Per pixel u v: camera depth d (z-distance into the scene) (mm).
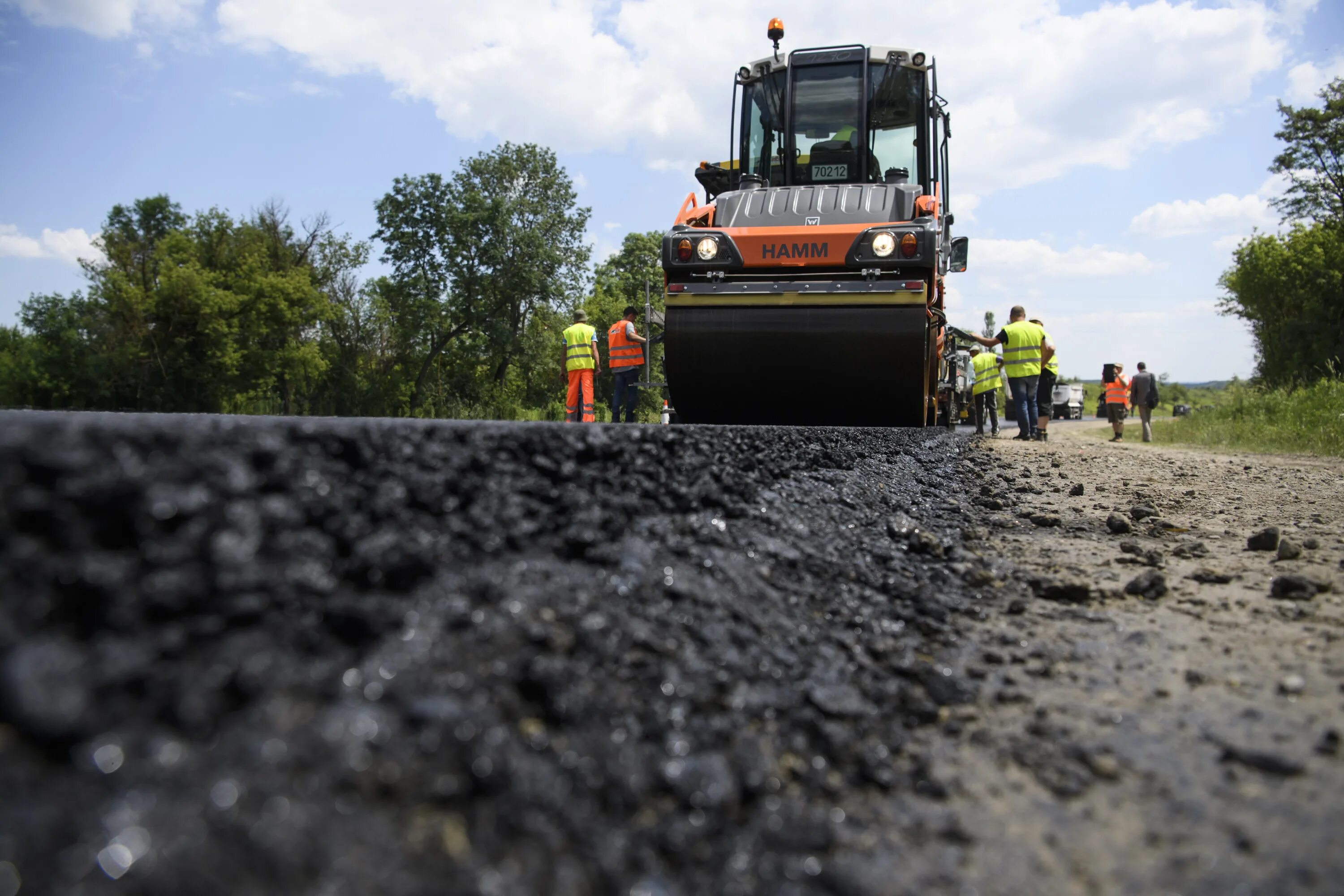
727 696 1461
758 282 6434
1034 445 9180
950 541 2994
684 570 1825
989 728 1554
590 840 1023
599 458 2182
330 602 1202
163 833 783
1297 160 28750
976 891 1061
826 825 1187
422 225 42375
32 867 725
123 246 32812
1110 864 1124
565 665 1313
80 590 1001
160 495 1151
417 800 957
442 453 1733
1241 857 1124
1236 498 4922
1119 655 1924
